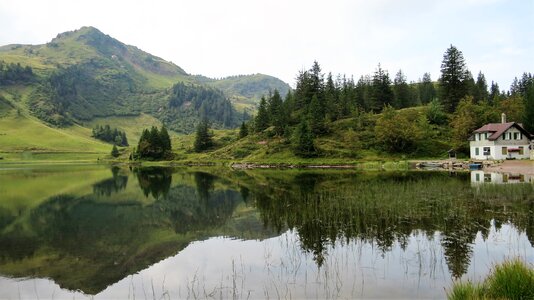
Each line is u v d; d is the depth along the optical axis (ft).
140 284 53.98
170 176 267.18
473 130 323.57
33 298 50.47
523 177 171.12
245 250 69.92
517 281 36.40
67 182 223.51
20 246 76.89
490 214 89.86
